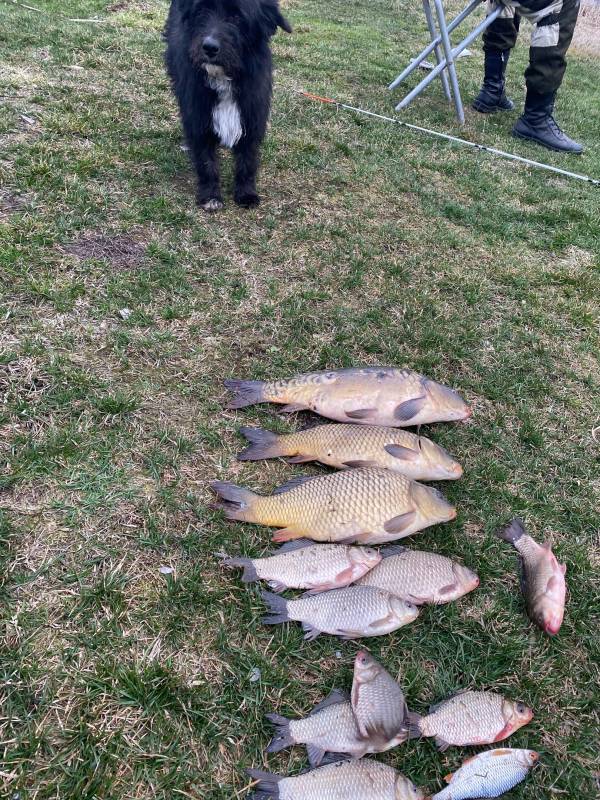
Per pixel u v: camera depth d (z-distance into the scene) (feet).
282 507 7.52
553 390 10.73
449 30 22.65
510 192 17.65
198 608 6.79
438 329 11.56
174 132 16.62
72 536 7.25
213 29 11.93
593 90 32.30
